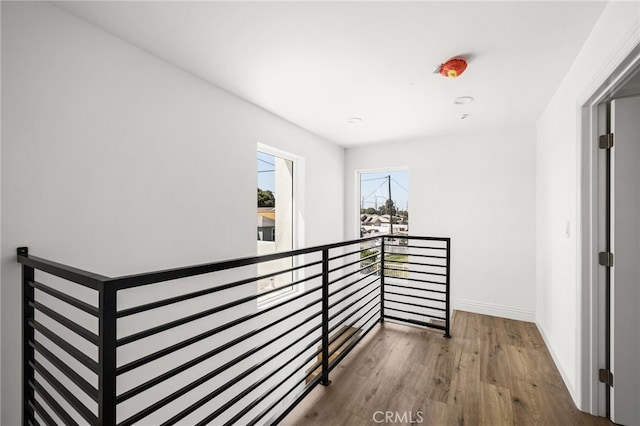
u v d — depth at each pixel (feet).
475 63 6.86
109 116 5.68
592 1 4.87
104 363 2.84
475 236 12.46
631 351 5.63
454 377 7.11
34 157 4.72
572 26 5.49
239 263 4.47
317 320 12.76
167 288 6.68
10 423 4.42
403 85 8.03
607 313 5.99
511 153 11.85
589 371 6.05
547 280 9.38
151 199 6.39
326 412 5.84
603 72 5.01
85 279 3.05
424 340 9.07
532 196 11.46
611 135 5.88
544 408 6.15
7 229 4.44
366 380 6.91
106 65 5.64
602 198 6.05
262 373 9.60
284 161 11.86
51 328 4.78
